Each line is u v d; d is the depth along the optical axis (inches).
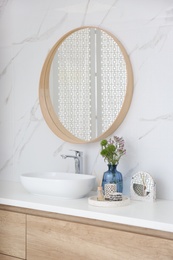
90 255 76.1
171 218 70.5
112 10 93.2
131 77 89.7
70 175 95.0
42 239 82.7
